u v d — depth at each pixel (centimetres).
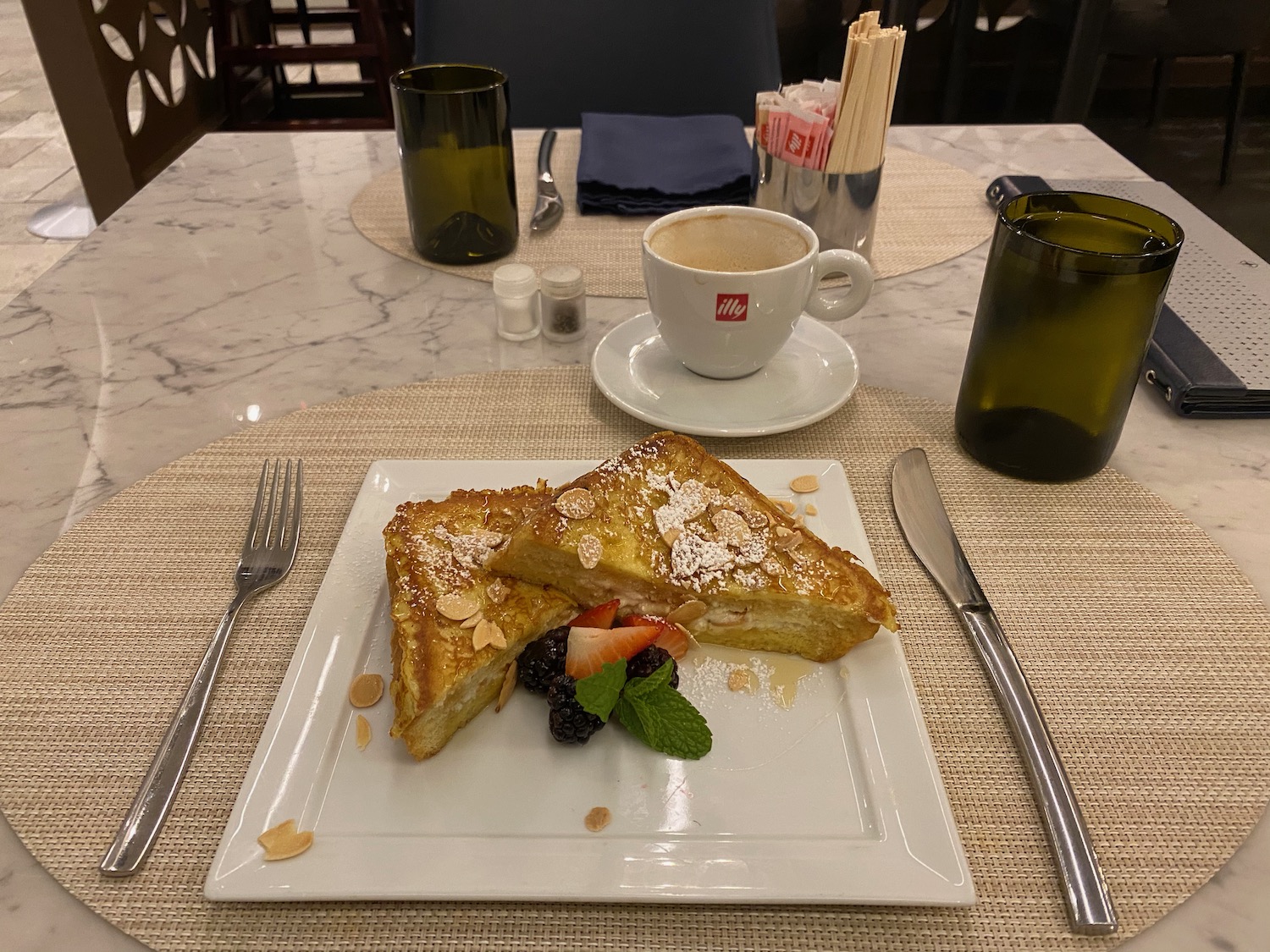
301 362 108
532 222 139
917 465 89
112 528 82
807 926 52
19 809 57
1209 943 51
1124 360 79
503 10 197
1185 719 64
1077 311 78
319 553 79
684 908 53
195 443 94
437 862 52
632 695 60
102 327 115
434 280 127
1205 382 94
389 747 60
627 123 161
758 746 60
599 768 59
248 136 173
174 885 53
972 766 61
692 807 56
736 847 54
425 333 115
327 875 51
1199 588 75
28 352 109
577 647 62
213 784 59
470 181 123
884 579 77
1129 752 61
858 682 64
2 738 62
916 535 80
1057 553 79
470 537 73
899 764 58
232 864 52
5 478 89
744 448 93
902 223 141
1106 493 86
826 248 127
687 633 69
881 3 309
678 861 53
